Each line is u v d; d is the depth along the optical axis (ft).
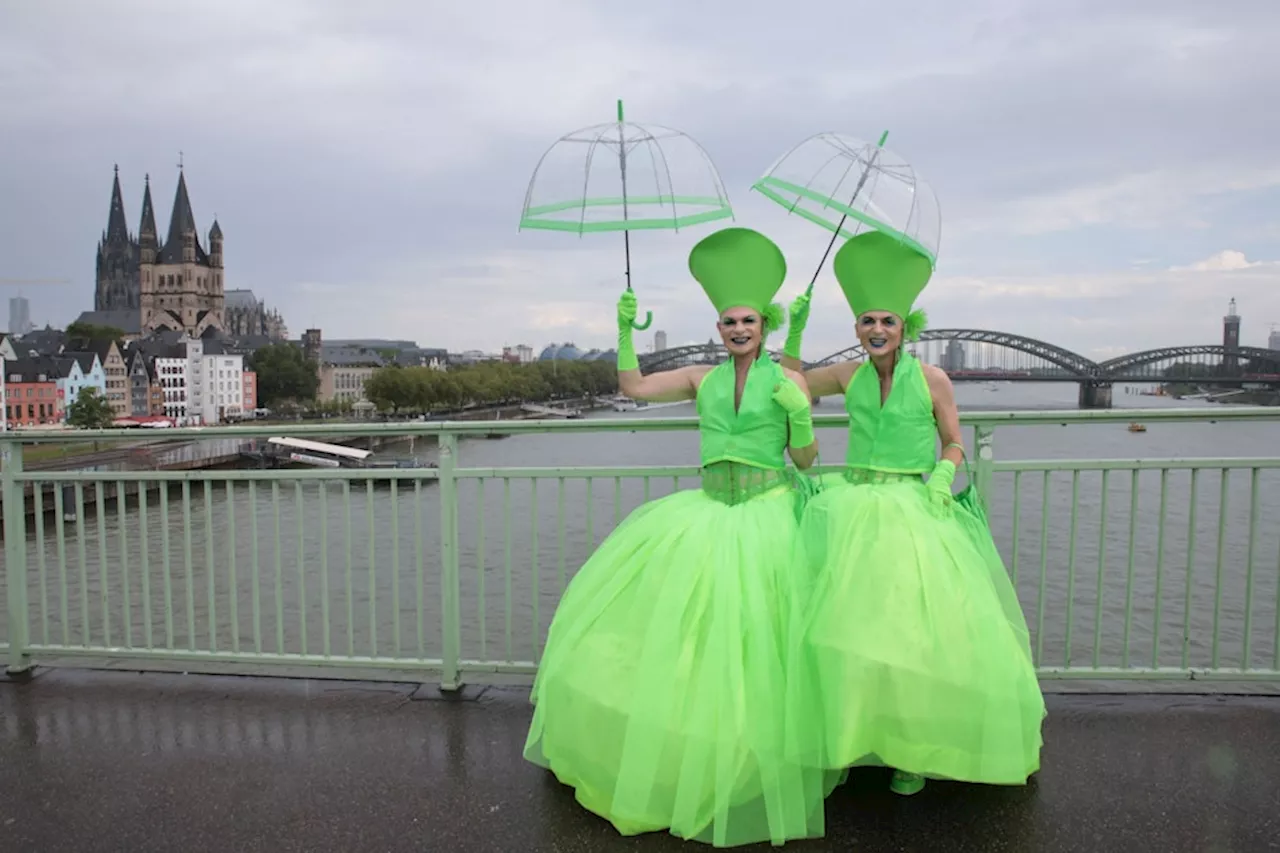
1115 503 70.33
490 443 219.00
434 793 10.49
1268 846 9.25
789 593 9.90
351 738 12.00
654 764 9.23
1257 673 12.90
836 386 11.82
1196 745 11.45
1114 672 13.01
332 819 9.95
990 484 12.88
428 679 14.11
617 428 13.10
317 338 472.44
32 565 58.29
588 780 9.76
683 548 10.16
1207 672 12.96
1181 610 46.29
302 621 13.99
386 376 376.89
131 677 14.32
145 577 14.52
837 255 11.15
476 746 11.71
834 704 9.24
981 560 10.31
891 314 10.78
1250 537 12.96
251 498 14.17
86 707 13.16
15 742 12.01
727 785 9.04
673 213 11.12
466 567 51.70
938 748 9.21
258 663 14.80
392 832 9.67
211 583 14.47
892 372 11.05
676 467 13.32
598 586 10.66
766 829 9.24
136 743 11.93
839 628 9.43
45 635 14.57
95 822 9.96
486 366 483.51
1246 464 12.84
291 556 60.29
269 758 11.44
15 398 291.17
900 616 9.36
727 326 10.98
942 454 10.99
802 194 10.87
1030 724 9.94
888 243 10.71
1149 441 147.02
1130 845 9.26
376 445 245.65
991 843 9.30
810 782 9.33
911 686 9.15
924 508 10.34
